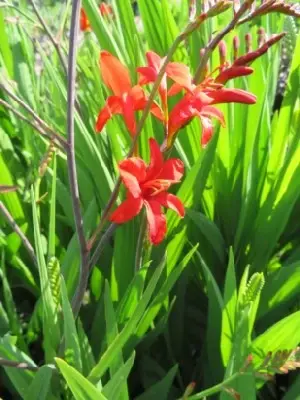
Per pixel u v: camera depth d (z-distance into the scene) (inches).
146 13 27.9
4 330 23.9
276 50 31.5
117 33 29.0
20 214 27.6
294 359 17.1
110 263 26.6
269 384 25.0
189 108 18.0
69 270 23.7
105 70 18.2
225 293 21.4
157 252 24.5
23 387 20.8
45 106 31.4
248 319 20.0
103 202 25.9
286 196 25.6
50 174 26.9
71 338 19.7
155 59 18.5
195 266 27.6
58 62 33.6
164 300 24.3
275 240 26.0
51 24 38.3
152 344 26.3
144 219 20.5
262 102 26.3
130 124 18.1
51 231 21.8
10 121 30.1
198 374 25.9
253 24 31.5
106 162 28.0
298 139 25.8
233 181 27.9
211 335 23.8
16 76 30.1
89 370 21.3
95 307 27.2
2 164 26.9
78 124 26.0
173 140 18.7
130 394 25.7
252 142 27.6
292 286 24.0
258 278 19.7
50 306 20.8
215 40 18.3
